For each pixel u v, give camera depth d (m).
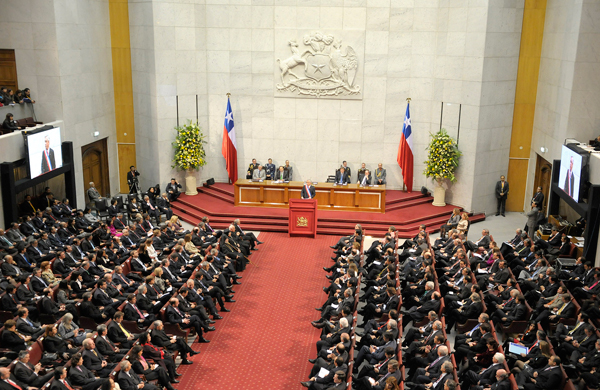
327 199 23.52
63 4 21.70
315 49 24.78
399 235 21.72
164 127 24.92
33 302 14.08
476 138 23.28
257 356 13.73
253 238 20.42
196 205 23.92
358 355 12.62
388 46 24.48
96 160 25.42
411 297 15.20
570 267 16.98
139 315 13.80
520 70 23.73
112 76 25.59
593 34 19.66
